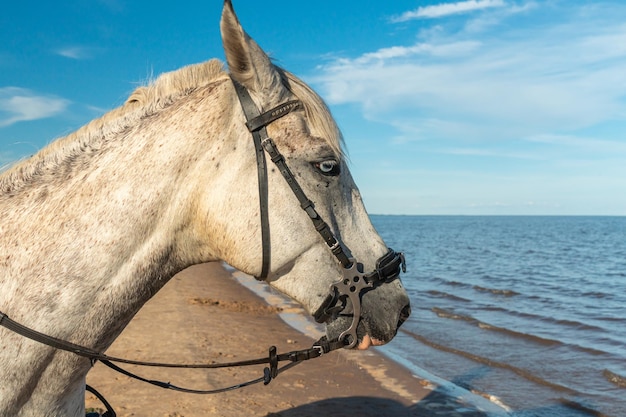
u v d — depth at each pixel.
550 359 9.69
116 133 2.45
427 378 8.48
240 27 2.31
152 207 2.33
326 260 2.44
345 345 2.46
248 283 20.20
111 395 6.57
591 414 6.99
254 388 7.37
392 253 2.56
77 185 2.33
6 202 2.33
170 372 7.75
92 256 2.25
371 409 6.97
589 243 62.19
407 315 2.60
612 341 11.28
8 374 2.17
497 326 12.64
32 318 2.19
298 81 2.52
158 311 12.45
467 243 61.81
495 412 7.05
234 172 2.38
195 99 2.46
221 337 10.27
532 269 30.56
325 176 2.43
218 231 2.39
